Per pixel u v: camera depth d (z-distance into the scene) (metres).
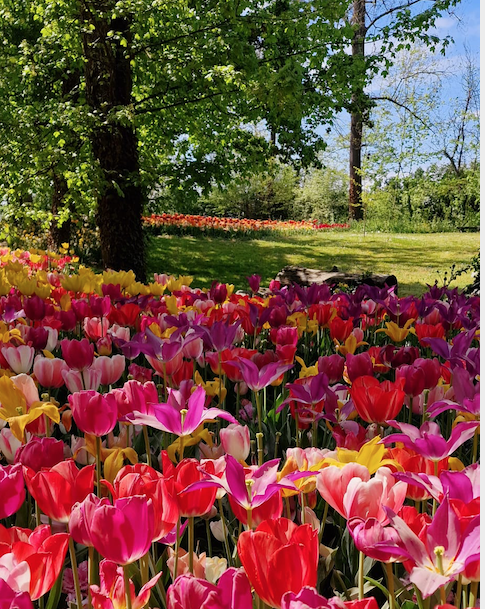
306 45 11.04
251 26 10.48
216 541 1.78
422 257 19.14
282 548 0.81
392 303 3.77
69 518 1.09
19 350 2.19
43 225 11.47
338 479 1.03
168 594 0.83
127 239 11.41
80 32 10.58
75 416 1.38
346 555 1.44
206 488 1.11
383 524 0.97
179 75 11.17
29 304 3.21
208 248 20.36
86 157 10.62
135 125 10.55
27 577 0.83
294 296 4.23
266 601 0.84
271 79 9.91
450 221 30.62
